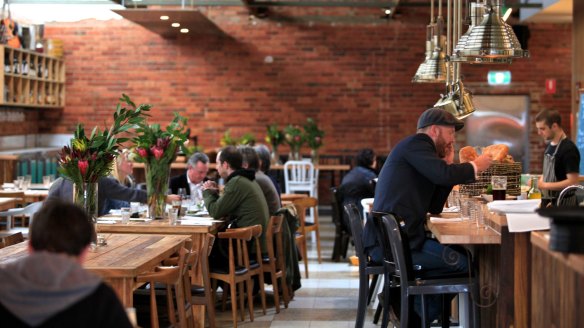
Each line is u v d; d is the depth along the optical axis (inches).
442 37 326.6
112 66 666.8
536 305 167.2
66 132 667.4
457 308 268.2
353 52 669.3
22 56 581.6
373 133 671.8
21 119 626.8
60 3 543.2
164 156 294.2
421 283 209.2
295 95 670.5
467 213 231.9
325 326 289.1
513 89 656.4
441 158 233.5
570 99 655.1
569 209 133.6
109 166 218.8
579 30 523.8
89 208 216.1
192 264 219.6
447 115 229.9
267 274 328.8
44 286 101.3
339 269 416.2
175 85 669.9
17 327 101.3
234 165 319.0
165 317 213.5
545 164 317.7
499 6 218.2
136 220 292.5
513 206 191.9
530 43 654.5
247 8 666.2
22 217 418.9
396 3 582.2
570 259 130.1
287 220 329.1
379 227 226.4
